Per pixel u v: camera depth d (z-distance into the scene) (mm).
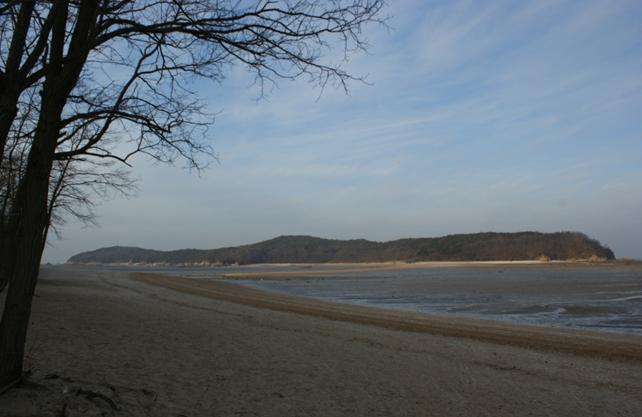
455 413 8648
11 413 4723
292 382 9672
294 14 5422
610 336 19312
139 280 55438
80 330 13406
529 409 9273
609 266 150000
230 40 5641
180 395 7727
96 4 5598
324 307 29656
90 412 5293
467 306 33781
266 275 99750
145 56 6223
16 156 10211
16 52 5277
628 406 9891
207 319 19422
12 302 5395
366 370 11516
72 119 5723
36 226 5480
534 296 41688
